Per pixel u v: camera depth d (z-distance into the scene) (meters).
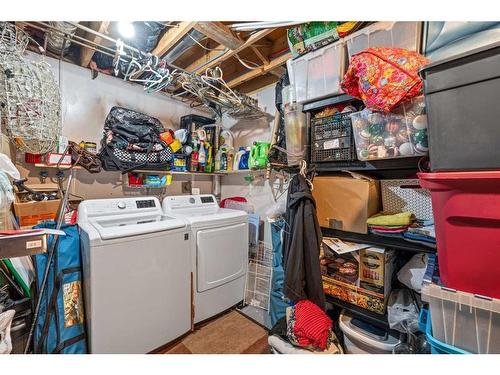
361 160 1.31
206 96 2.09
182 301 1.81
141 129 2.17
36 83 1.44
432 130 0.83
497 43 0.69
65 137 1.87
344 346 1.48
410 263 1.35
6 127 1.43
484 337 0.75
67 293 1.41
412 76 0.97
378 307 1.33
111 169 2.02
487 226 0.74
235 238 2.25
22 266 1.39
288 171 2.06
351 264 1.47
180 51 1.89
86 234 1.42
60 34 1.59
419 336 1.16
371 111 1.20
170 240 1.73
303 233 1.44
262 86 2.69
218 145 2.87
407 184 1.44
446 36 1.06
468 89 0.76
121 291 1.48
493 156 0.71
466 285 0.79
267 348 1.71
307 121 1.66
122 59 1.72
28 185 1.76
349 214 1.42
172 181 2.81
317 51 1.50
